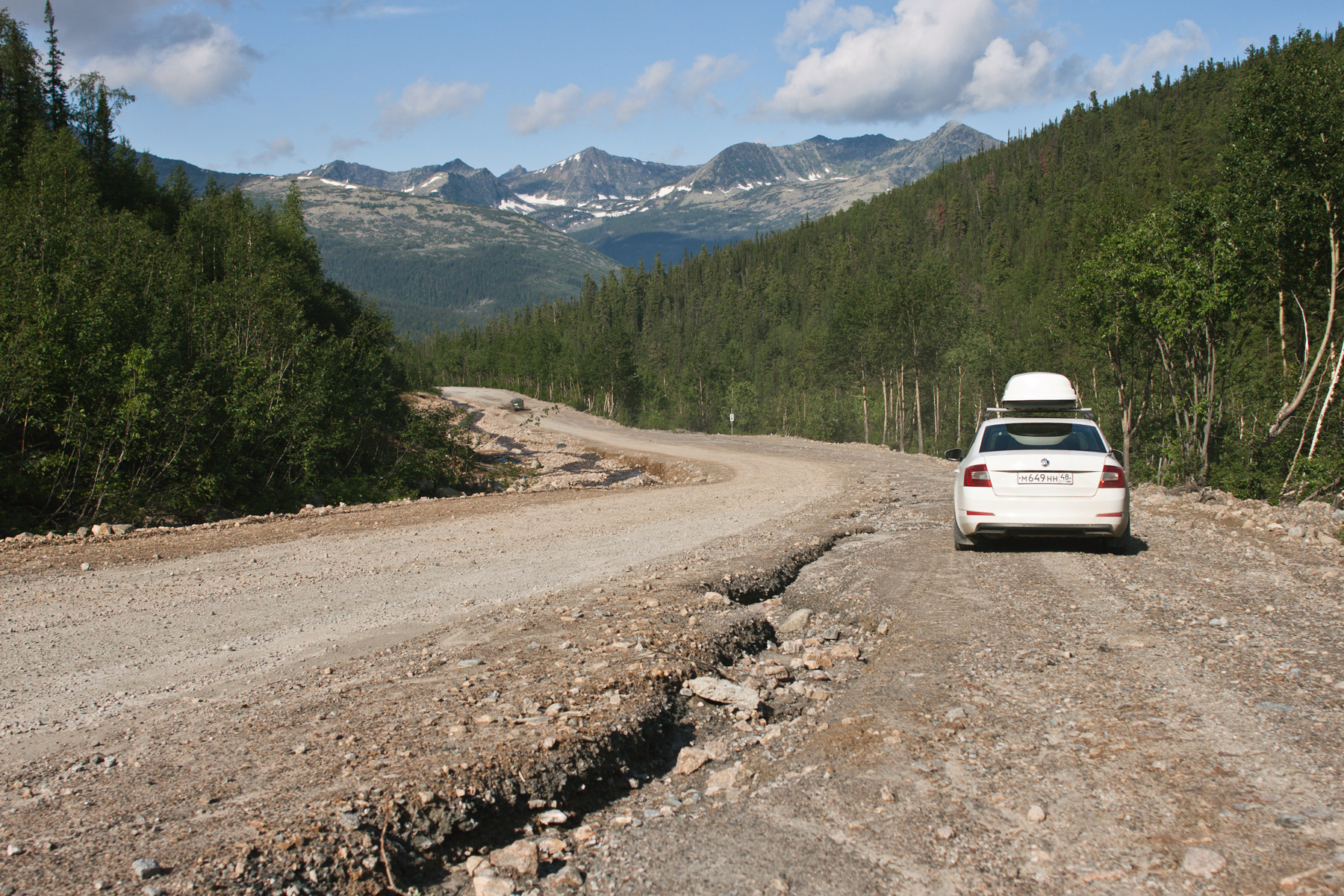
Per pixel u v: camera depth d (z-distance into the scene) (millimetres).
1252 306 22641
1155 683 4145
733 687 4496
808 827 2936
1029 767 3258
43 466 16328
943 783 3180
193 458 18812
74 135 35281
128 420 16906
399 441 31531
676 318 177625
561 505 16062
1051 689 4168
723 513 14125
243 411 19938
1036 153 184125
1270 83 18219
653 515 14055
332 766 3367
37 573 8773
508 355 140750
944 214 170500
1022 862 2555
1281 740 3312
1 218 21281
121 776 3406
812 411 73688
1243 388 23000
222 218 35375
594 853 2891
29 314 17375
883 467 25109
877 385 70875
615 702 4168
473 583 8172
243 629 6297
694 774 3656
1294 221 18172
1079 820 2787
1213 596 6117
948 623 5723
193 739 3832
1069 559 8055
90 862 2611
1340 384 19281
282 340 26062
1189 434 21594
